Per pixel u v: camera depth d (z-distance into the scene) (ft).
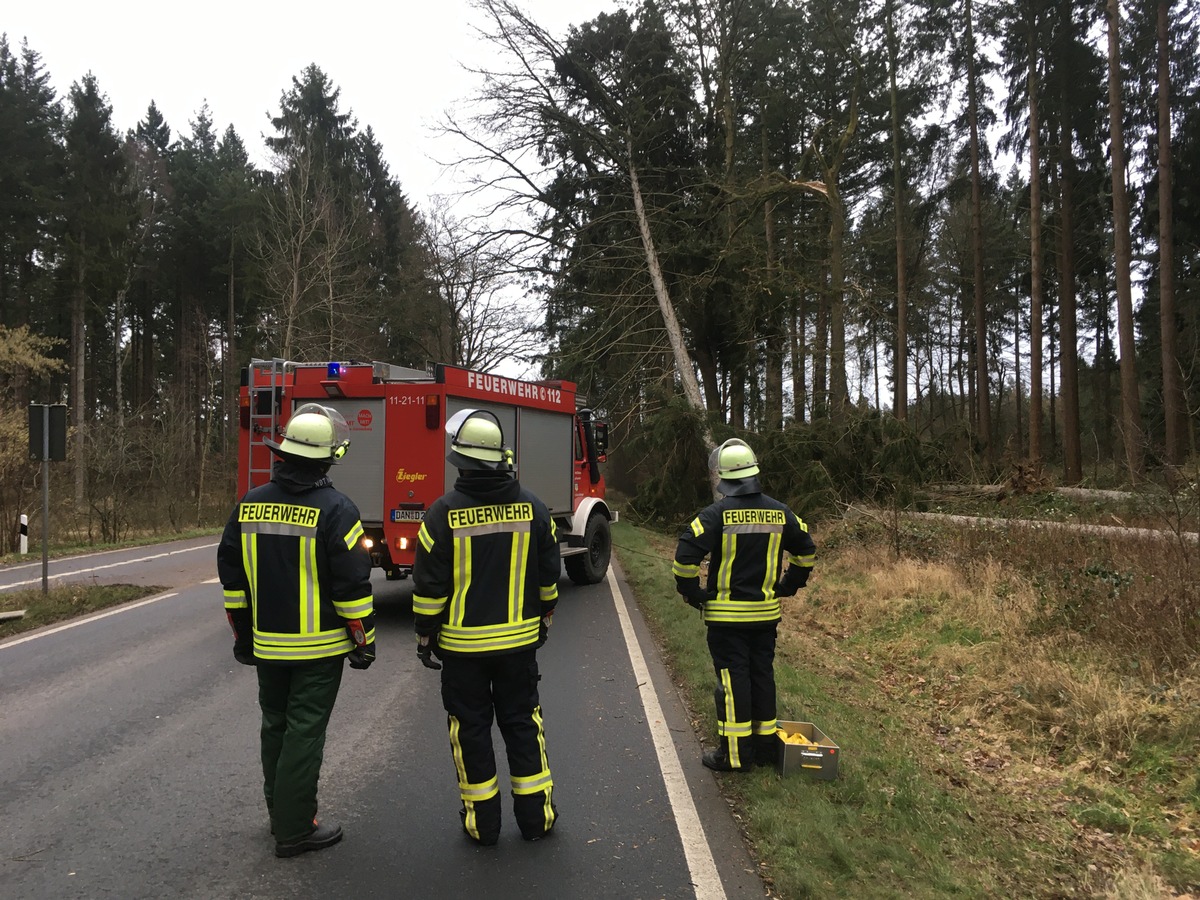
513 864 10.59
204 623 27.09
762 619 13.58
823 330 84.99
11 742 15.48
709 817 12.03
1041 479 47.44
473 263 70.79
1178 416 53.11
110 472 75.87
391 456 26.50
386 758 14.64
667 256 65.10
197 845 11.18
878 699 19.48
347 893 9.85
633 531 59.11
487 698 11.28
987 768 15.52
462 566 10.89
